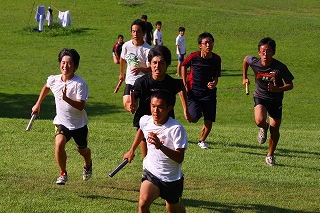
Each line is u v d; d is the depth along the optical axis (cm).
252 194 2069
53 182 2098
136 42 2448
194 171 2342
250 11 10781
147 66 2447
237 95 5772
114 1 10994
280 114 2488
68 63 1906
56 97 1953
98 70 6894
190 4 11144
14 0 11156
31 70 6812
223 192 2077
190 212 1838
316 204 1989
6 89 5834
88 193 1989
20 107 5147
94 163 2431
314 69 7306
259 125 2469
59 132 1944
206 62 2700
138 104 2161
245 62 2503
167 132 1540
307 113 5153
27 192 1955
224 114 5003
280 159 2647
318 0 11912
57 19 9812
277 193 2092
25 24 9569
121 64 2562
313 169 2491
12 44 8306
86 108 5153
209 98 2728
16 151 2570
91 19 9938
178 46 6481
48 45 8331
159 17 10044
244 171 2388
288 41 8819
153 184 1530
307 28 9512
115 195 1986
